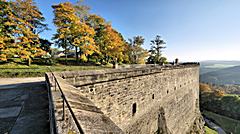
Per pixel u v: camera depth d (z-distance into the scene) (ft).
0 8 63.41
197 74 92.94
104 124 5.41
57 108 9.04
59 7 75.77
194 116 85.35
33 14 75.15
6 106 18.25
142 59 135.95
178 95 61.21
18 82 35.94
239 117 134.62
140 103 35.63
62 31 72.59
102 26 100.99
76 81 20.31
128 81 31.37
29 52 69.82
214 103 163.94
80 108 6.72
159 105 44.96
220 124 126.00
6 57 66.39
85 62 107.76
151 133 40.45
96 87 23.73
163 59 156.15
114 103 27.66
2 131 12.05
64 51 89.92
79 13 88.48
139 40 134.31
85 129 4.57
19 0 69.46
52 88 14.66
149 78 39.34
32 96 22.89
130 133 32.12
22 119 14.49
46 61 89.92
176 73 58.85
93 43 83.66
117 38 105.09
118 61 114.73
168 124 51.11
